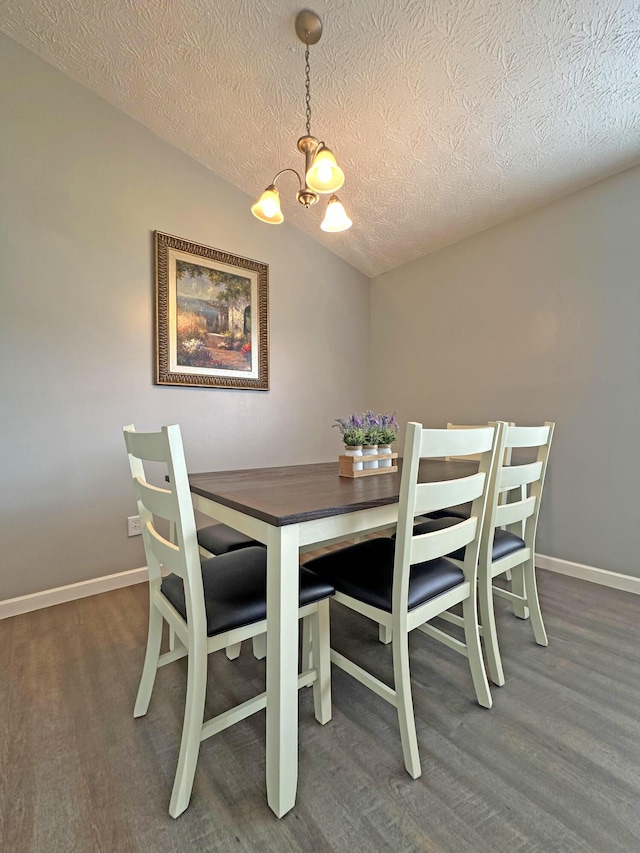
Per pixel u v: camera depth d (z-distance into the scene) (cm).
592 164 206
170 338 239
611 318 213
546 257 239
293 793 92
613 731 115
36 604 195
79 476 209
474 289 279
